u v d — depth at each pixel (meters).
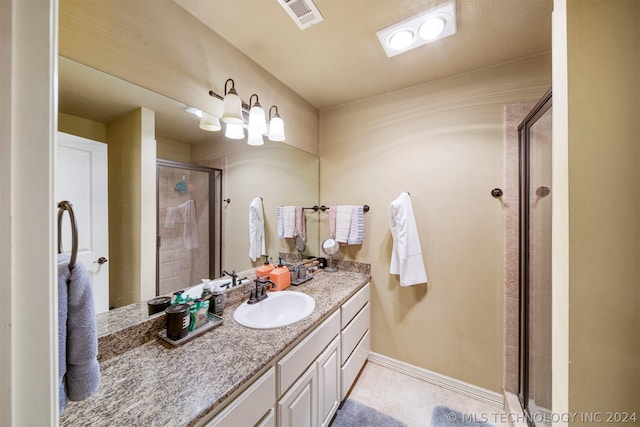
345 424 1.42
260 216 1.70
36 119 0.29
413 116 1.81
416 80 1.74
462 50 1.42
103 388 0.75
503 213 1.54
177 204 1.22
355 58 1.50
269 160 1.74
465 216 1.64
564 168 0.53
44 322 0.29
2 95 0.26
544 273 1.24
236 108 1.22
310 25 1.23
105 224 0.96
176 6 1.11
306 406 1.13
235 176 1.52
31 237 0.28
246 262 1.61
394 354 1.91
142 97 1.03
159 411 0.67
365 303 1.86
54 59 0.31
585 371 0.51
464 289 1.66
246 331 1.09
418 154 1.79
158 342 1.01
